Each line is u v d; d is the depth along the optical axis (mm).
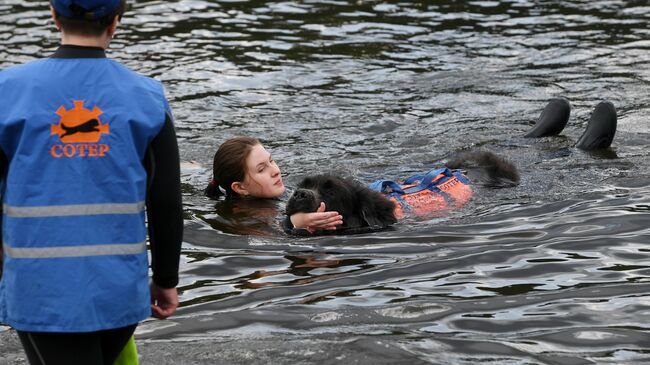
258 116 14406
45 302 4609
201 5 22484
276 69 17109
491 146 12797
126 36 19469
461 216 9844
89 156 4672
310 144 13062
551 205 10078
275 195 10984
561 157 12141
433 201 10297
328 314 7012
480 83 16062
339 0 23094
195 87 15930
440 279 7820
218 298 7523
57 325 4590
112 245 4684
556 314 6910
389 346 6277
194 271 8281
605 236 8859
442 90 15734
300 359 6141
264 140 13242
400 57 17953
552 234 9016
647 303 7094
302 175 11703
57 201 4645
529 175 11359
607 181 11000
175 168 4863
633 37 19047
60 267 4621
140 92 4812
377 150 12773
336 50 18500
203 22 20812
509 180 11047
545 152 12406
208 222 10000
